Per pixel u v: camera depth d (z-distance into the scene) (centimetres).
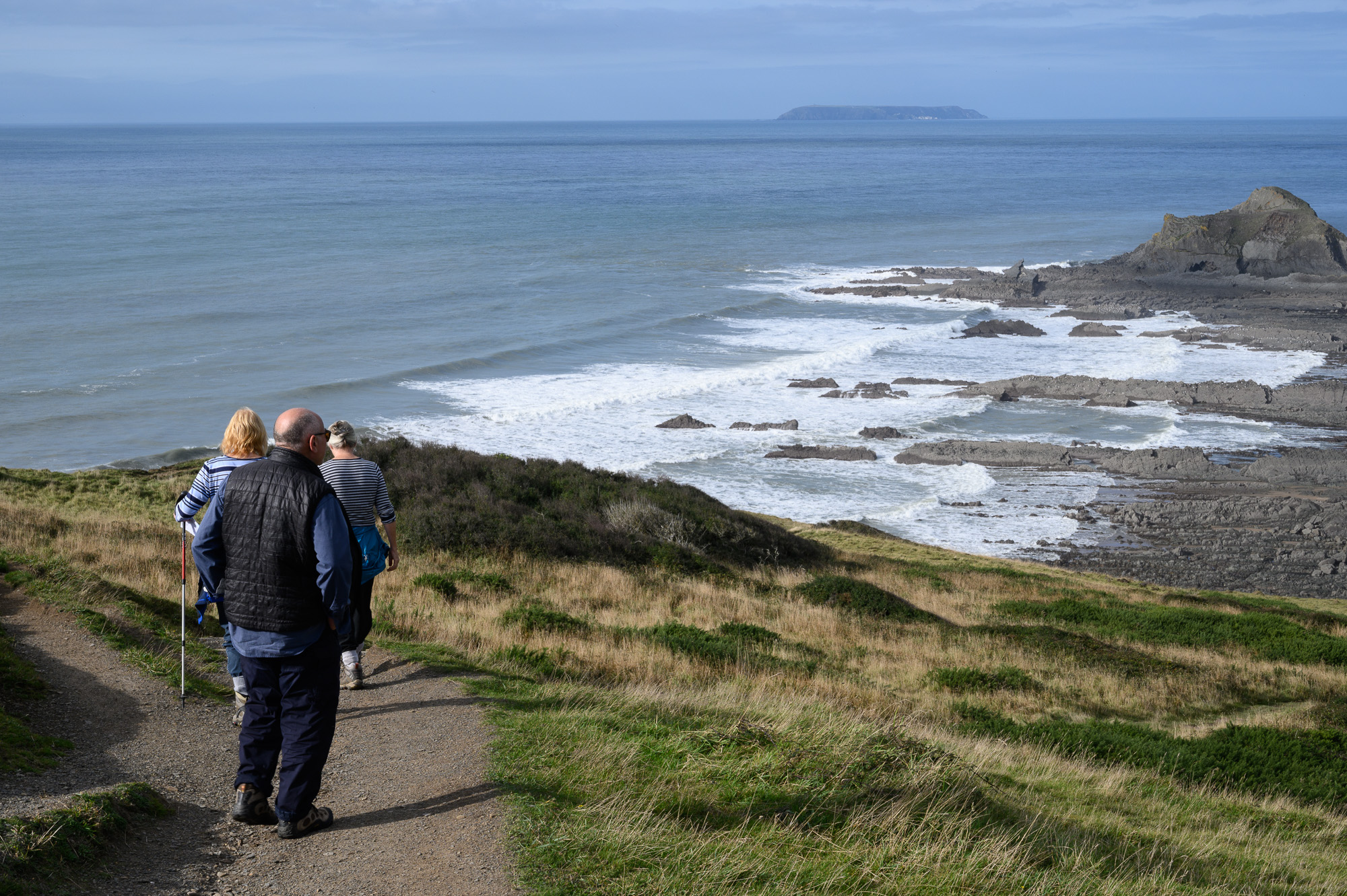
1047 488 4097
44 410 4575
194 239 10475
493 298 7856
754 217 14688
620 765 595
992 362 6312
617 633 1327
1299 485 4119
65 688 668
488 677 870
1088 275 10025
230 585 452
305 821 467
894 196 19062
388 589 1407
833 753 672
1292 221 9938
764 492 3944
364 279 8481
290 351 5900
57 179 19150
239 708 635
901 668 1484
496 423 4662
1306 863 747
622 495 2541
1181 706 1451
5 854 374
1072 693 1455
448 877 421
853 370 6003
